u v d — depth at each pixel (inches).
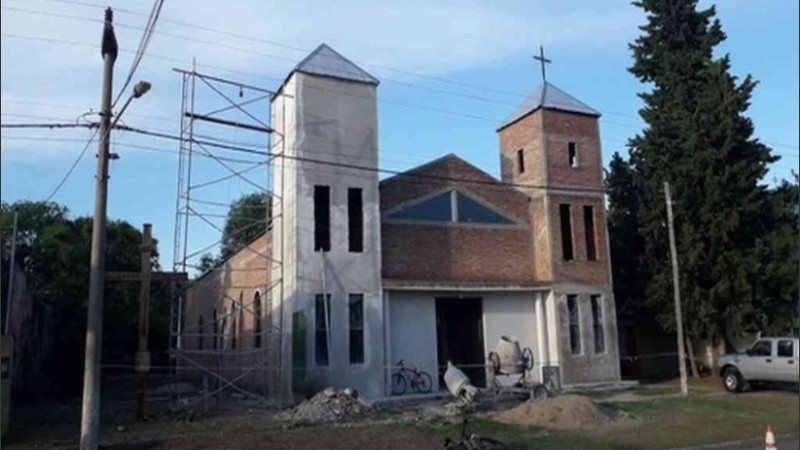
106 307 1664.6
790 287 1125.7
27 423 776.9
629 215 1353.3
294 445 605.3
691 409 847.7
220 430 687.1
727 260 1133.7
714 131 1164.5
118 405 976.9
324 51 1013.8
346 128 988.6
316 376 898.1
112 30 596.4
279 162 1018.1
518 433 680.4
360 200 992.9
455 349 1119.0
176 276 837.2
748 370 988.6
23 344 1061.8
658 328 1370.6
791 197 1216.2
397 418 761.6
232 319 1368.1
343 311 936.9
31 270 1469.0
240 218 1727.4
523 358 942.4
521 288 1071.6
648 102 1286.9
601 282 1136.2
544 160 1132.5
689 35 1290.6
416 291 1016.9
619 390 1056.2
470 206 1103.6
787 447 621.0
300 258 926.4
